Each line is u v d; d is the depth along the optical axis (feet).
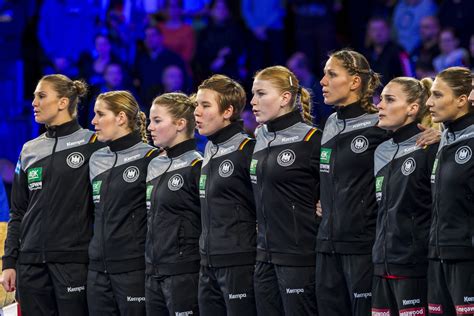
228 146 34.01
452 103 29.81
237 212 33.58
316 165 32.76
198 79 65.00
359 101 32.32
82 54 65.62
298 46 65.77
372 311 31.22
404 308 30.48
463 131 29.76
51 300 37.45
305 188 32.76
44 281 37.32
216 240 33.50
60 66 65.36
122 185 35.81
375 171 31.48
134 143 36.42
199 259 34.73
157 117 35.06
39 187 37.27
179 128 35.14
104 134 36.19
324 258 32.07
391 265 30.58
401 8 64.95
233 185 33.60
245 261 33.37
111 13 67.56
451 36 60.85
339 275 31.91
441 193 29.66
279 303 32.96
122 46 66.59
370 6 67.05
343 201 31.65
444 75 30.01
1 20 66.23
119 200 35.76
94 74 64.69
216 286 33.83
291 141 32.89
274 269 32.86
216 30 65.67
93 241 36.32
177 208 34.68
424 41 62.34
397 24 65.00
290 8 66.80
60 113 37.55
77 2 67.46
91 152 37.37
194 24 68.44
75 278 36.96
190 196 34.78
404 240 30.50
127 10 67.92
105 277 36.01
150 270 34.96
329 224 31.89
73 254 36.96
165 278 34.65
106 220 35.88
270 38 66.59
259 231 33.14
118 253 35.65
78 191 37.11
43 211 37.11
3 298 41.50
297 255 32.48
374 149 31.78
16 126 61.93
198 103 34.17
